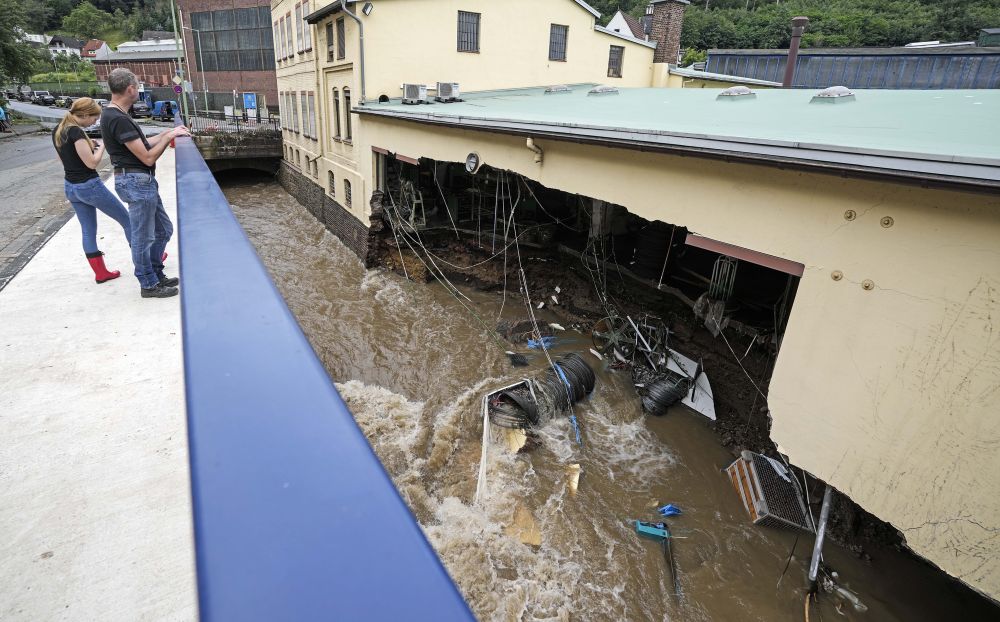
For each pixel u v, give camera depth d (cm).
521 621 576
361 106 1437
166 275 490
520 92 1700
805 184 467
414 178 1550
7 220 715
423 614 63
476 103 1370
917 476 422
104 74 6806
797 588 607
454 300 1314
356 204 1622
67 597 188
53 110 4719
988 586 395
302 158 2298
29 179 1145
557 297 1255
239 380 119
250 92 4116
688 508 718
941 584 596
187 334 142
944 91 919
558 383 907
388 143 1365
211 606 63
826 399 476
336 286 1438
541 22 1755
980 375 379
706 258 1116
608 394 946
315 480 88
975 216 366
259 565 70
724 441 831
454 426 858
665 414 899
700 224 577
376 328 1203
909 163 375
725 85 2117
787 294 817
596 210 1233
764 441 799
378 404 920
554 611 587
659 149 565
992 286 365
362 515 81
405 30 1522
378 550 74
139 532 218
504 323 1190
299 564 71
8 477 242
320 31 1767
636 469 787
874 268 429
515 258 1355
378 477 90
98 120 421
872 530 646
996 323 367
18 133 2645
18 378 319
